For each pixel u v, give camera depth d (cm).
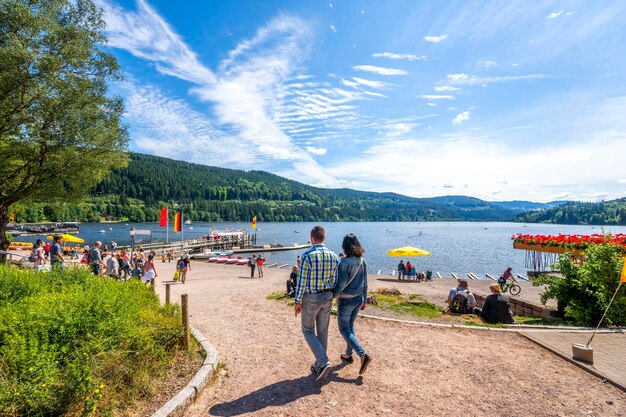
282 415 342
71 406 310
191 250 4628
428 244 7306
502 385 408
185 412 350
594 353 505
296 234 10962
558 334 602
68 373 324
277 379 428
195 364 452
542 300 959
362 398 375
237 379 430
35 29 1248
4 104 1234
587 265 840
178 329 488
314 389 397
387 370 451
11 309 409
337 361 483
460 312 955
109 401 337
